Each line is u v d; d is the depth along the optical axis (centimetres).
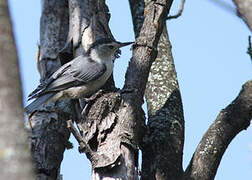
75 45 1187
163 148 1032
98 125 877
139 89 978
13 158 358
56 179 1041
